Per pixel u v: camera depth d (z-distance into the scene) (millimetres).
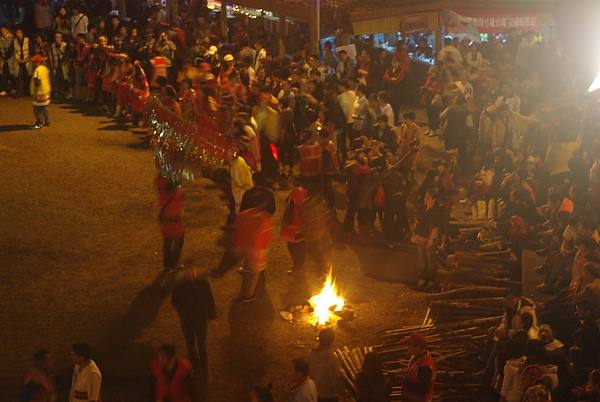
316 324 10578
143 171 17203
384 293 11609
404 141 15680
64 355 9641
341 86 17672
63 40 26656
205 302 9016
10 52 24047
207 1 30109
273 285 11852
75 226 13930
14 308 10812
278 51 27562
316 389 7449
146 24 28844
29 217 14258
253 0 24203
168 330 10344
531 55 20641
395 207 13352
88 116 22344
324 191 13922
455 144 17250
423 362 7590
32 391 7520
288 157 16953
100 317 10656
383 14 21953
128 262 12492
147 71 21344
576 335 8914
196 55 22641
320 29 22578
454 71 20125
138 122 21094
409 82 24859
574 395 7824
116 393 8867
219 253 12969
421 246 11703
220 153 14539
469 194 15266
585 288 8648
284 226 11648
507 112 16578
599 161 12219
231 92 17531
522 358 8016
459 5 21203
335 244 13547
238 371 9398
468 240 13469
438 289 11633
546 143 16594
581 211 11758
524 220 12977
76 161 17781
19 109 22828
